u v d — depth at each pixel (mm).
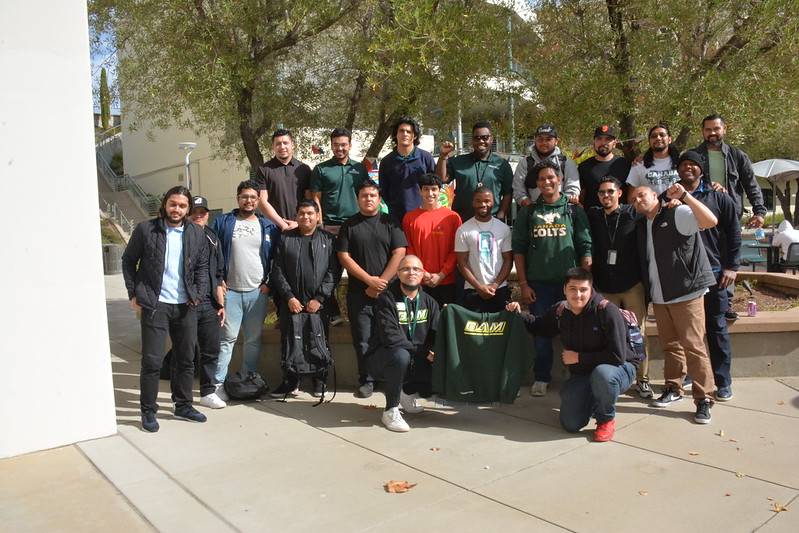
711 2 6832
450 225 5656
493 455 4188
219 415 5195
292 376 5703
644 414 4965
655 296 5027
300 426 4875
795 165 14648
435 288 5762
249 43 7766
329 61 9102
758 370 5832
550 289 5461
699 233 4957
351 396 5777
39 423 4316
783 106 7148
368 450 4320
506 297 5641
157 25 7812
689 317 4832
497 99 8602
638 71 7230
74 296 4430
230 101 7270
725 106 6695
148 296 4742
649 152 5910
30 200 4215
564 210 5398
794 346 5812
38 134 4234
